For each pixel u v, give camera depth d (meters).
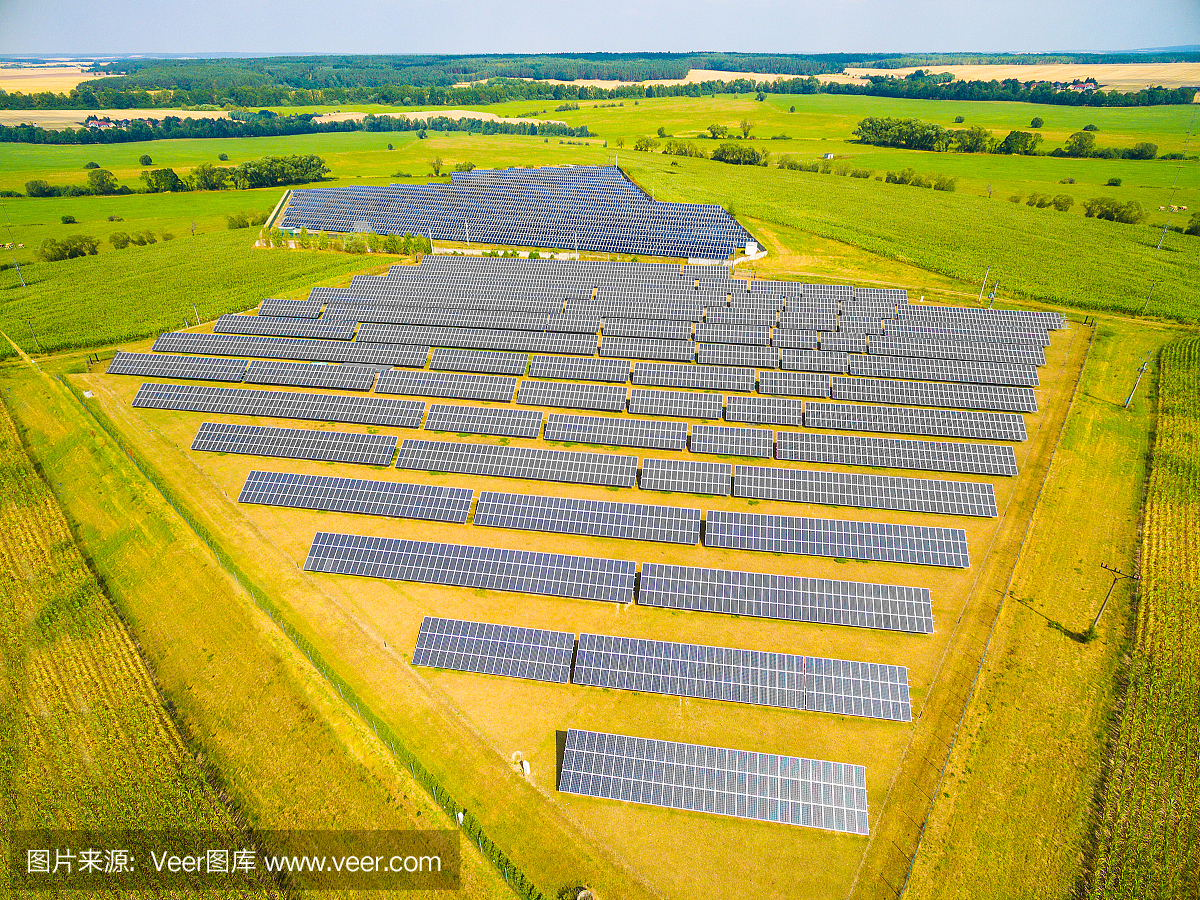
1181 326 98.81
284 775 42.84
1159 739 43.75
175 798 41.66
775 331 92.19
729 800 40.59
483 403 80.31
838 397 79.50
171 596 55.25
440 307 101.62
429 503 63.31
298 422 77.12
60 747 44.47
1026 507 63.59
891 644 50.78
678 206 143.00
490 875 38.22
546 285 106.25
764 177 197.12
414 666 49.53
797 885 37.56
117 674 48.97
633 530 60.25
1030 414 76.94
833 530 58.94
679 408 76.75
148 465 70.19
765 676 46.97
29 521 63.44
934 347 87.38
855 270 122.44
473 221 142.12
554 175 175.25
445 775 42.91
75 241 139.25
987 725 45.00
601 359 85.56
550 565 55.69
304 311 102.19
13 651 51.16
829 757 43.62
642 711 46.41
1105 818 39.81
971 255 129.38
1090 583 55.53
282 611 53.75
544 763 43.62
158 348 91.75
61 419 78.75
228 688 47.91
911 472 68.12
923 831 39.47
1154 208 164.88
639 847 39.34
